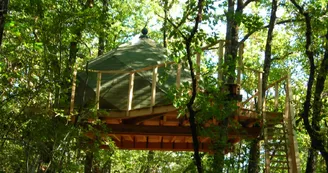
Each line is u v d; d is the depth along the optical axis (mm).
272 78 22969
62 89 11898
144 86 14852
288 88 13570
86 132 12688
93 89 14711
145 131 13625
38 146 10648
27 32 11656
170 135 13617
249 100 15750
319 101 14258
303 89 23625
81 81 15016
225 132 11773
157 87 14672
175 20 10656
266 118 13352
